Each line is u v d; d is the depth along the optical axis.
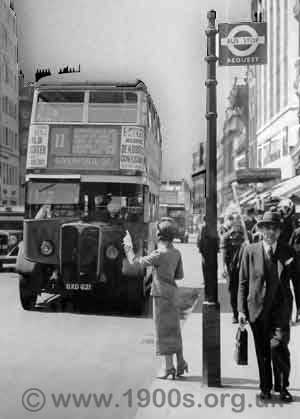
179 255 7.00
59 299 15.05
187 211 50.06
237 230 10.91
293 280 6.45
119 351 8.79
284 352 5.83
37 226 12.59
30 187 12.96
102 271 12.38
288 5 41.66
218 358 6.44
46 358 8.28
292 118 40.94
